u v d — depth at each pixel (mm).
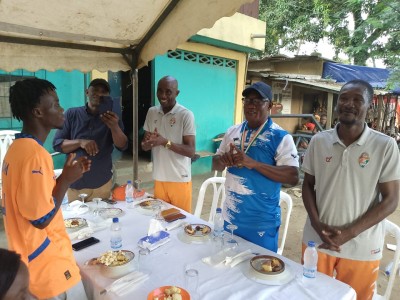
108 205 2467
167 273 1525
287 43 10867
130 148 6438
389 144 1646
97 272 1535
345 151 1703
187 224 2080
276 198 2008
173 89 2756
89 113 2623
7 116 4270
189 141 2783
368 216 1657
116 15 2090
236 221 2033
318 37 9961
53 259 1333
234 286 1423
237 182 2008
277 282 1445
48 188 1247
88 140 2490
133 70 2836
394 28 7203
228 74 6750
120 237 1795
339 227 1747
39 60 2336
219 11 1800
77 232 1917
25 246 1269
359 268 1737
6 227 1321
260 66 8430
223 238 1885
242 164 1855
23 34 2123
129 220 2184
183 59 5820
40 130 1358
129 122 6547
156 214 2266
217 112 6680
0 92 4156
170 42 2301
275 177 1878
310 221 1886
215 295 1354
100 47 2562
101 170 2662
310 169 1896
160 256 1688
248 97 1951
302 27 9906
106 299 1368
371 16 7617
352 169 1696
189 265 1598
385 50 8102
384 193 1680
